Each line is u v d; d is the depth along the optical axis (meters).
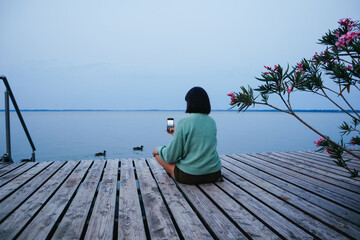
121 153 21.77
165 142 31.05
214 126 2.32
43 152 22.88
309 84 1.67
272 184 2.53
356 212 1.82
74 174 2.89
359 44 1.43
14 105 3.56
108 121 103.19
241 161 3.74
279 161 3.72
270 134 41.50
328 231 1.52
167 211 1.80
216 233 1.48
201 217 1.75
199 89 2.28
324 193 2.23
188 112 2.34
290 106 1.70
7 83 3.35
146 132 49.00
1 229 1.51
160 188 2.34
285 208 1.88
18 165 3.32
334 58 1.71
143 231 1.50
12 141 32.56
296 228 1.55
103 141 31.92
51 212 1.77
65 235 1.44
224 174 2.93
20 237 1.42
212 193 2.18
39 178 2.70
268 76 1.60
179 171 2.35
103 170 3.17
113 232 1.63
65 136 39.47
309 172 3.03
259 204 1.95
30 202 1.97
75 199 2.04
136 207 1.88
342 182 2.58
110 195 2.15
